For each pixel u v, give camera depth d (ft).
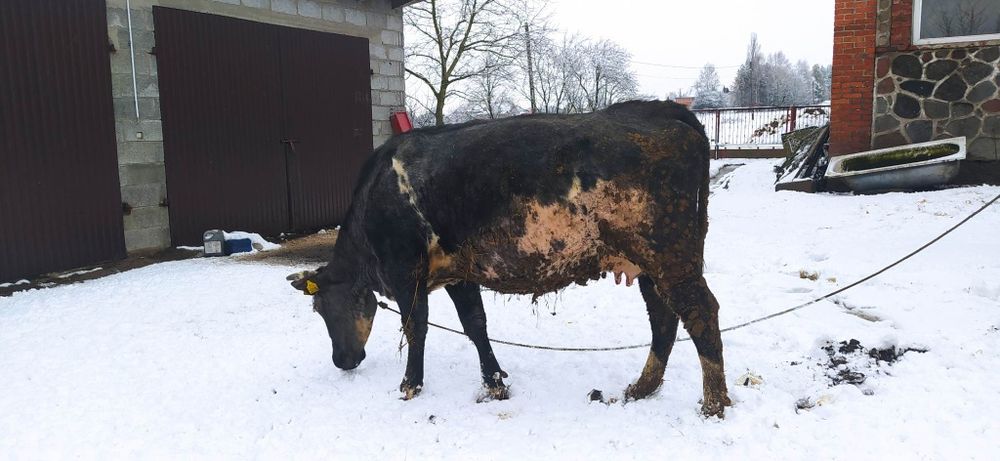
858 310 17.62
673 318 13.44
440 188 12.74
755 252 24.76
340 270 15.20
